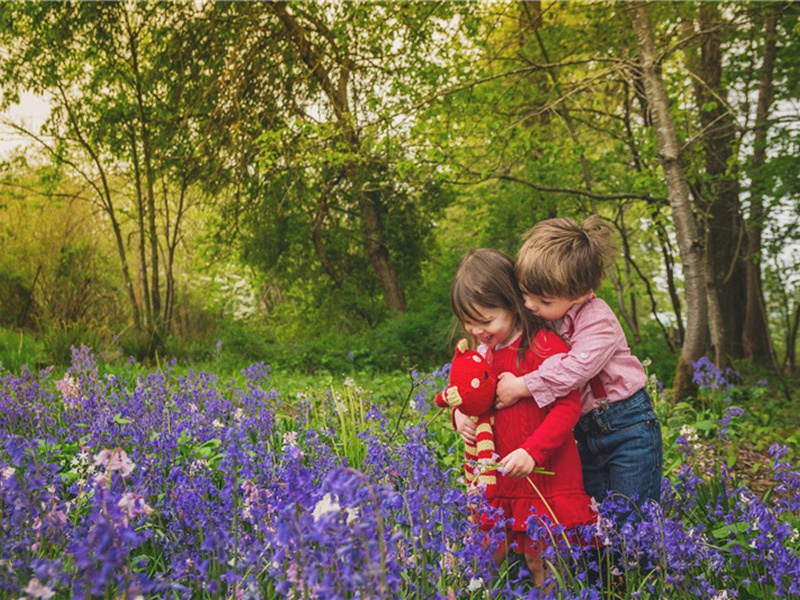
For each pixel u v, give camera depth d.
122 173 16.36
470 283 2.84
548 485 2.73
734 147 10.37
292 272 18.30
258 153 14.38
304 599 1.63
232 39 14.26
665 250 13.02
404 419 5.76
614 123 12.96
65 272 15.39
